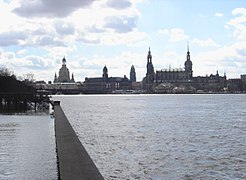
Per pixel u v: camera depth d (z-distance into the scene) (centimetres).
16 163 3547
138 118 10731
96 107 18688
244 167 3619
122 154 4366
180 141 5538
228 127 7925
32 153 4088
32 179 2967
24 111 12938
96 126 8131
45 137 5491
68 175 2050
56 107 10312
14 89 16825
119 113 13462
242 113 13188
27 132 6162
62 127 4597
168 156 4234
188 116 11656
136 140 5634
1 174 3138
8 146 4597
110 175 3316
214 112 13875
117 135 6350
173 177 3234
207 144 5212
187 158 4088
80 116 11725
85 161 2419
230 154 4347
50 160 3684
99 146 5003
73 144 3158
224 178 3195
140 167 3628
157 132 6869
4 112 12331
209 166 3678
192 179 3162
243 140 5653
